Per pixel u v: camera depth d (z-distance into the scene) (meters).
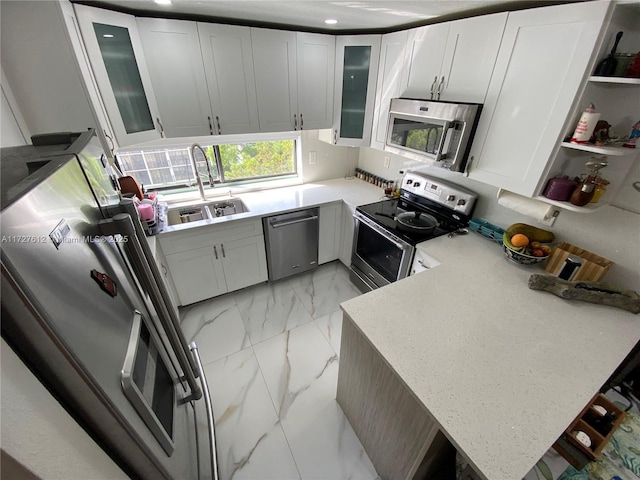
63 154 0.68
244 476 1.48
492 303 1.36
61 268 0.52
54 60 1.32
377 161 3.03
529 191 1.46
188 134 2.11
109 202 0.85
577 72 1.18
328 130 2.72
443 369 1.03
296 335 2.30
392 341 1.15
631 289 1.39
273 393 1.87
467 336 1.17
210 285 2.47
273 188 2.97
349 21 1.92
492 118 1.54
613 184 1.36
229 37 1.95
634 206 1.32
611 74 1.13
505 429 0.85
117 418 0.60
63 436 0.52
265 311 2.54
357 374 1.45
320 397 1.85
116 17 1.58
